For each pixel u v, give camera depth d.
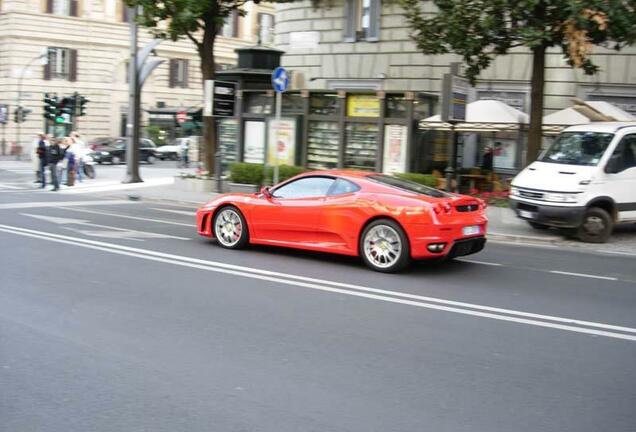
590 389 4.85
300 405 4.45
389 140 18.75
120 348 5.55
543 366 5.32
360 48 24.70
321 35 25.58
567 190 12.45
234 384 4.80
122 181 24.64
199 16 18.64
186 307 6.86
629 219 12.91
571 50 13.28
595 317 6.92
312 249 9.52
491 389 4.81
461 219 8.88
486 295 7.79
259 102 21.31
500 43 15.19
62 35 46.09
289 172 19.12
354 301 7.29
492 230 13.93
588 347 5.86
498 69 22.02
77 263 8.98
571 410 4.46
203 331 6.06
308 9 25.84
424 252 8.66
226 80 21.45
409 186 9.46
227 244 10.41
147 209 16.59
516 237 13.09
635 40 13.62
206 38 20.23
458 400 4.59
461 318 6.70
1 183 24.55
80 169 25.00
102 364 5.16
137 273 8.44
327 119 19.72
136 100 24.64
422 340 5.92
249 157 21.33
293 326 6.27
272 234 9.95
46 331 5.97
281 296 7.42
